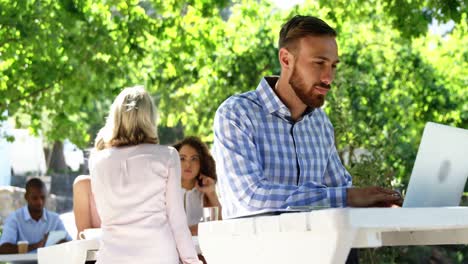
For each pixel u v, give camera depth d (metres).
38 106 13.07
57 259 4.01
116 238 3.85
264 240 2.71
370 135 11.48
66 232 8.09
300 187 3.09
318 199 3.02
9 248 8.62
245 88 13.42
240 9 13.51
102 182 3.91
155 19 12.08
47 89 12.62
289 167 3.57
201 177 5.98
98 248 3.93
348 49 13.85
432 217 2.59
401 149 12.55
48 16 11.59
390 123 13.34
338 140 10.88
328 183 3.83
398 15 11.12
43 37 11.50
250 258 2.78
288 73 3.49
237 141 3.36
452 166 3.13
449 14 10.56
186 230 3.96
